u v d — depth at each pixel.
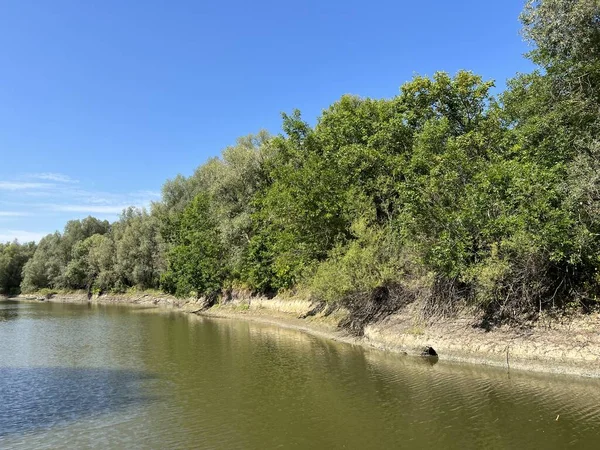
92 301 108.94
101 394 19.69
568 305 20.31
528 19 20.94
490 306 22.83
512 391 16.88
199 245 67.75
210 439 14.06
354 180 35.31
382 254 29.09
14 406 18.19
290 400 17.64
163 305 84.25
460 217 22.20
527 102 24.11
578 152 19.77
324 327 36.16
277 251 46.03
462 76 33.34
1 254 148.38
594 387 16.52
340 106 44.72
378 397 17.33
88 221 136.75
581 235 18.28
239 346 31.09
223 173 59.69
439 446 12.65
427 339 24.17
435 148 28.67
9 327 47.12
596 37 19.62
